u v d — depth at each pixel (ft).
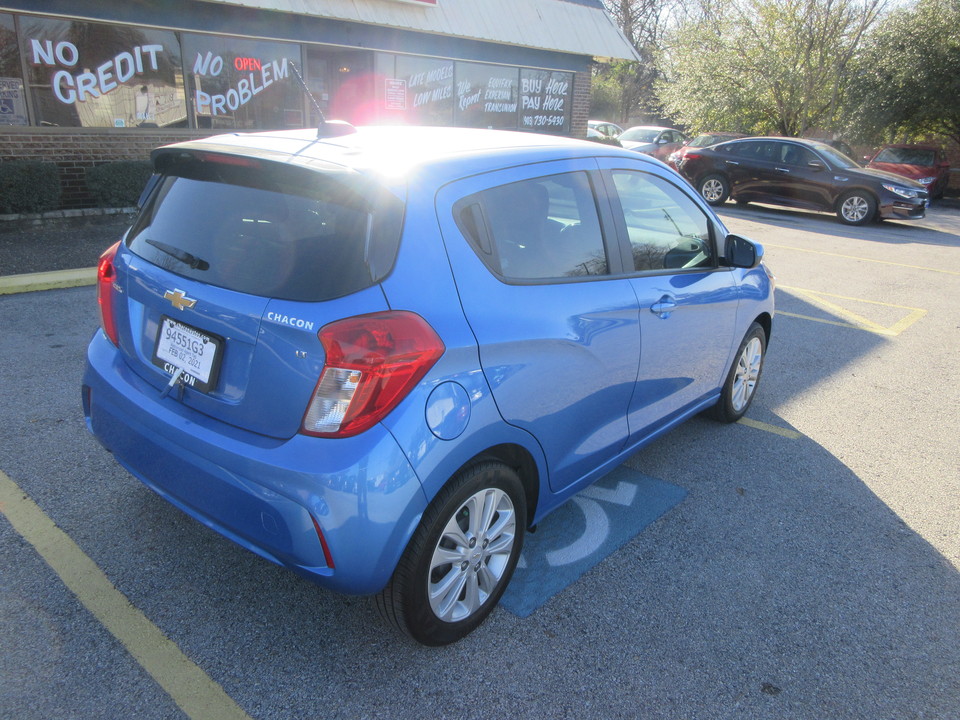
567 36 50.24
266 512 6.95
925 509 12.04
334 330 6.66
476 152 8.57
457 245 7.70
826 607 9.44
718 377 13.48
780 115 78.84
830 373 18.58
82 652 7.88
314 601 8.93
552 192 9.20
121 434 8.42
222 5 34.42
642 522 11.21
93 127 32.30
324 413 6.73
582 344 9.00
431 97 44.86
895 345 21.26
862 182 46.96
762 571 10.13
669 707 7.70
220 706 7.34
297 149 8.02
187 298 7.64
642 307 10.21
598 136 74.13
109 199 31.48
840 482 12.83
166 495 8.08
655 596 9.46
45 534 9.82
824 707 7.82
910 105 75.10
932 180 66.80
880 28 74.84
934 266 34.45
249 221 7.74
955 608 9.55
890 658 8.60
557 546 10.45
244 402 7.23
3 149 29.99
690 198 12.23
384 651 8.20
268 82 37.73
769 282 14.69
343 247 7.02
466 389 7.42
